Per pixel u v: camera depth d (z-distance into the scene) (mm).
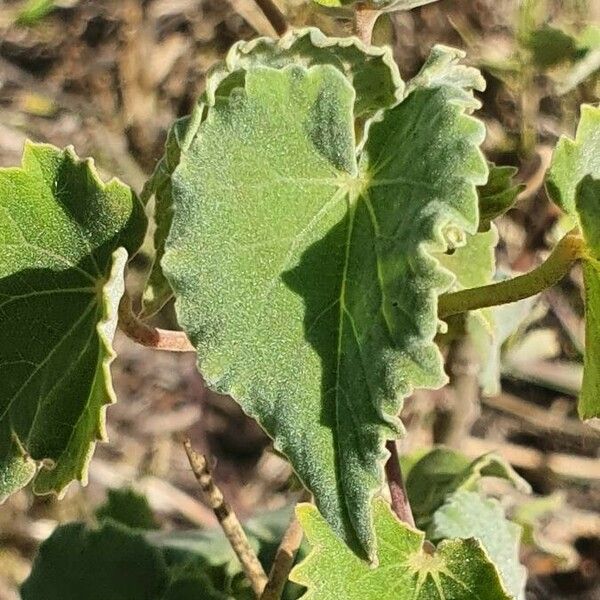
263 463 524
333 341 205
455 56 225
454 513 309
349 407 200
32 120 559
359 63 218
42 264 221
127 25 568
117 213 216
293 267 207
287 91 208
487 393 356
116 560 297
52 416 219
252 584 262
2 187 215
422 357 193
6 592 481
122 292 209
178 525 505
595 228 210
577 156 221
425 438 469
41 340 224
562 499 488
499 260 467
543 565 483
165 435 530
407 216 201
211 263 204
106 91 566
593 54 393
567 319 511
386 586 228
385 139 215
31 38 577
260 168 208
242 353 203
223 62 207
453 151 199
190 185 204
